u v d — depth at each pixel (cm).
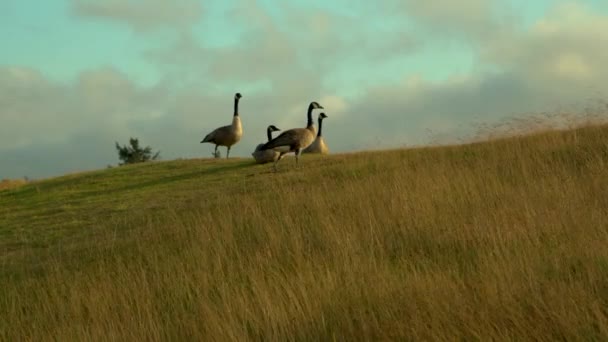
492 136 2159
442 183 1480
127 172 2523
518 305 666
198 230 1400
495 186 1393
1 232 1858
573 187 1288
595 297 677
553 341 591
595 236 920
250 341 709
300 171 2128
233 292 928
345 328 699
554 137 1938
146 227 1634
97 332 827
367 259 1004
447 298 723
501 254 906
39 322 969
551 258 848
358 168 2016
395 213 1281
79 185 2402
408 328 657
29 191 2448
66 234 1736
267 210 1534
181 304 936
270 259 1112
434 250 1038
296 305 770
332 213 1408
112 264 1310
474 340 611
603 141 1761
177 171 2438
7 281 1338
